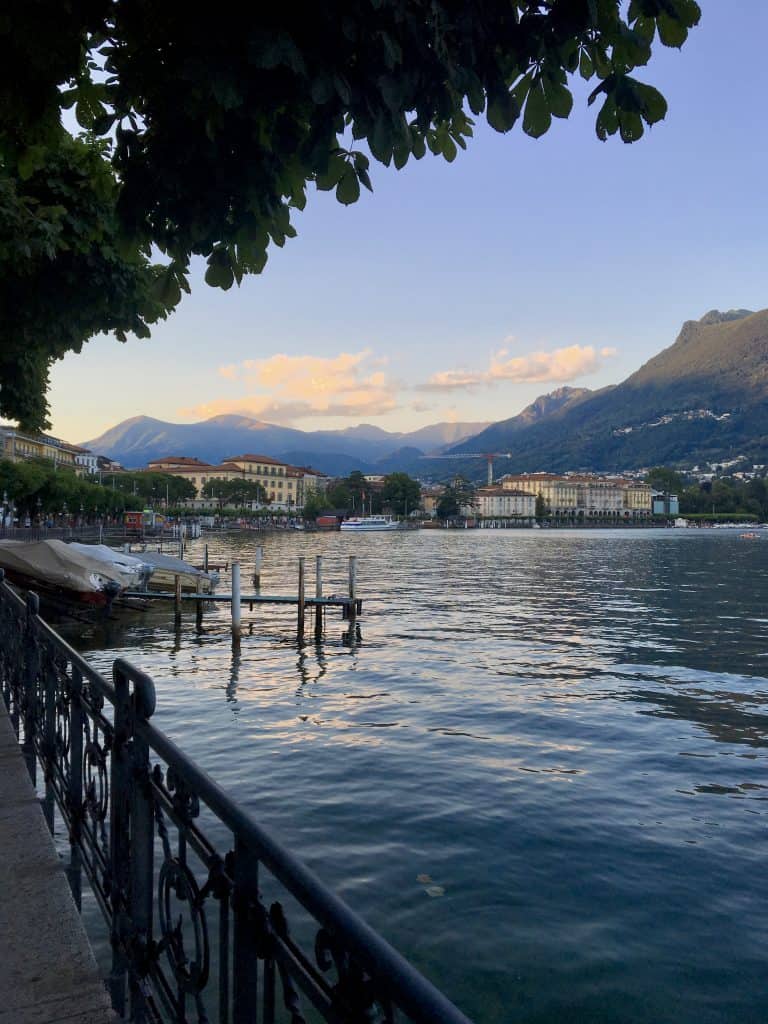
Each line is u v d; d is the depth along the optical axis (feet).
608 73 9.90
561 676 69.56
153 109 11.58
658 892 27.81
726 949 24.17
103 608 99.60
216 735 49.44
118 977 11.65
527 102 10.36
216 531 580.71
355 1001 4.81
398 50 9.13
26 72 12.05
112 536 327.26
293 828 33.76
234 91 9.47
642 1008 21.20
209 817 34.60
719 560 292.20
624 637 94.53
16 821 16.75
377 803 36.76
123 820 11.42
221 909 7.25
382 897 27.35
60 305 24.04
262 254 12.39
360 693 62.49
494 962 23.32
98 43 11.43
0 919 12.59
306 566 237.25
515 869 29.66
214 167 11.59
